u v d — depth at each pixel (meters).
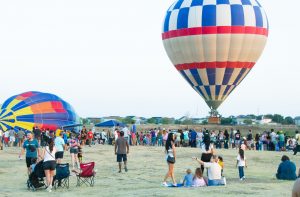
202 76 49.75
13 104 47.22
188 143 43.81
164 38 51.78
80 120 53.41
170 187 19.22
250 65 50.22
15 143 43.72
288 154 36.53
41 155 20.41
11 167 26.58
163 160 31.06
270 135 42.56
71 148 25.33
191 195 16.34
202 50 48.69
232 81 50.28
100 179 22.33
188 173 19.69
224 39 48.03
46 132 39.06
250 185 19.00
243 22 48.16
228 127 66.12
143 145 46.34
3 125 46.00
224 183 19.48
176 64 51.72
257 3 50.19
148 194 16.70
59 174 18.97
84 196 16.94
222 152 37.12
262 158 33.38
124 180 22.03
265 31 50.06
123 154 24.91
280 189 17.83
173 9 50.81
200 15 48.28
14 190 18.77
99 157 32.59
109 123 50.59
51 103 48.66
